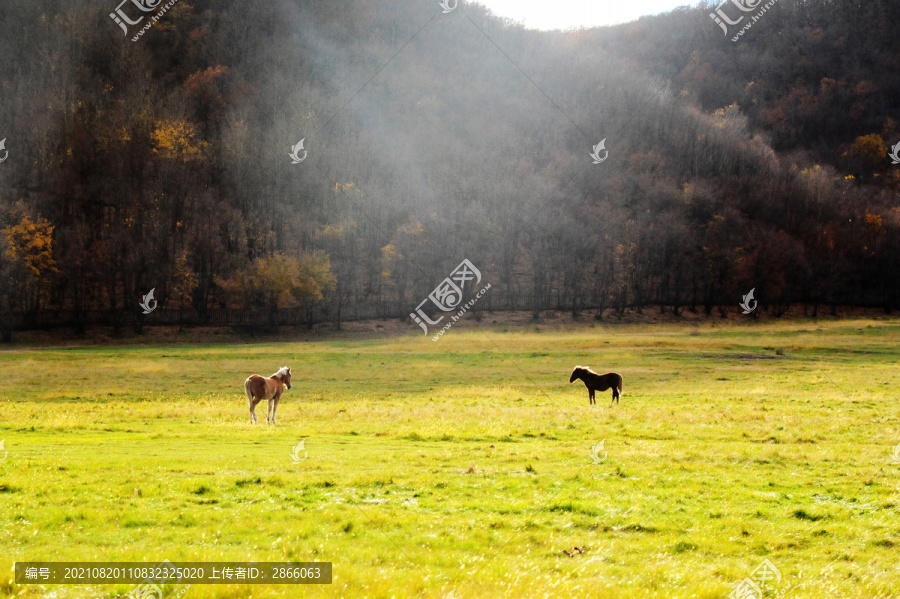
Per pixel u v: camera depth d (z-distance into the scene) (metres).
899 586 10.24
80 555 10.10
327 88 171.38
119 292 95.94
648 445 22.28
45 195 105.69
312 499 14.09
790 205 129.88
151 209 107.56
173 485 14.73
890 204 135.50
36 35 139.50
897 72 199.25
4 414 30.34
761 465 19.02
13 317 84.00
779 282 109.62
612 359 60.00
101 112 124.75
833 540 12.41
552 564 10.69
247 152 126.75
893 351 66.62
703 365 56.78
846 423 27.47
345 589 8.94
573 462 19.06
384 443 22.70
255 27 183.75
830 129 184.00
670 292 110.50
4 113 115.69
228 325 90.50
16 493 13.83
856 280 117.44
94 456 18.59
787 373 51.75
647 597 9.25
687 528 12.89
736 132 154.62
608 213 123.62
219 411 32.09
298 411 32.69
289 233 115.25
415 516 12.88
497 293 106.06
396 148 146.00
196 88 152.88
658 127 155.12
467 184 129.50
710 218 124.81
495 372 52.75
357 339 85.50
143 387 43.88
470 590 9.12
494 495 14.89
